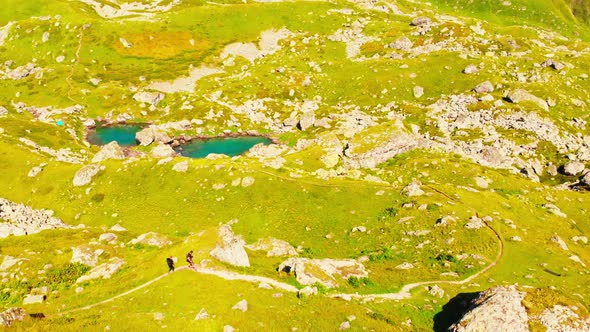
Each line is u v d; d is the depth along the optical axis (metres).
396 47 166.25
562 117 117.19
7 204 76.62
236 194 75.06
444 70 141.50
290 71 155.88
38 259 50.03
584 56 149.25
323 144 98.19
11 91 152.50
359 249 58.12
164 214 74.19
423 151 99.62
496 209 66.75
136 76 161.38
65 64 169.00
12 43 180.50
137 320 31.91
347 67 153.88
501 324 29.16
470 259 50.16
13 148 97.94
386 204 67.88
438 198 66.88
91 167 85.75
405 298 39.97
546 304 30.22
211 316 32.59
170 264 40.59
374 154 95.50
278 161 86.06
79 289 41.12
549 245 56.94
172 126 127.06
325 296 37.72
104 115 137.50
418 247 55.00
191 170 81.88
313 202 70.94
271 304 35.31
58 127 123.81
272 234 65.88
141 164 85.50
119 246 53.81
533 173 94.31
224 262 42.00
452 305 38.59
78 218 77.25
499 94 125.50
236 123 130.50
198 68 169.88
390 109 128.50
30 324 30.73
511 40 161.75
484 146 102.62
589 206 78.19
